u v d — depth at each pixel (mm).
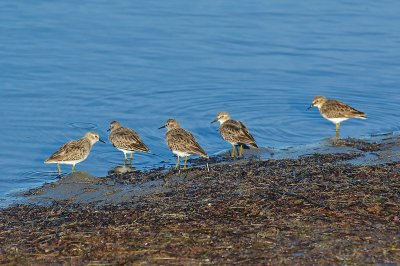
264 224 12961
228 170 16844
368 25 30344
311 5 32688
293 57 26844
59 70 24969
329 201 13875
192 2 32406
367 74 25531
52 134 20656
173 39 28047
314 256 11805
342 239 12328
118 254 12055
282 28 29625
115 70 25219
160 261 11797
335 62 26469
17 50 26344
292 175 15945
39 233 13031
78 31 28391
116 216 13711
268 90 24141
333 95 23812
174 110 22547
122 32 28500
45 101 22703
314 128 21281
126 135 18812
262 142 20172
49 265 11812
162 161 18938
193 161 18656
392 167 16344
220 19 30359
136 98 23234
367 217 13164
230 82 24672
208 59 26438
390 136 20109
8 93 23094
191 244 12305
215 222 13133
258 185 15164
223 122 19688
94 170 18422
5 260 11992
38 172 18281
